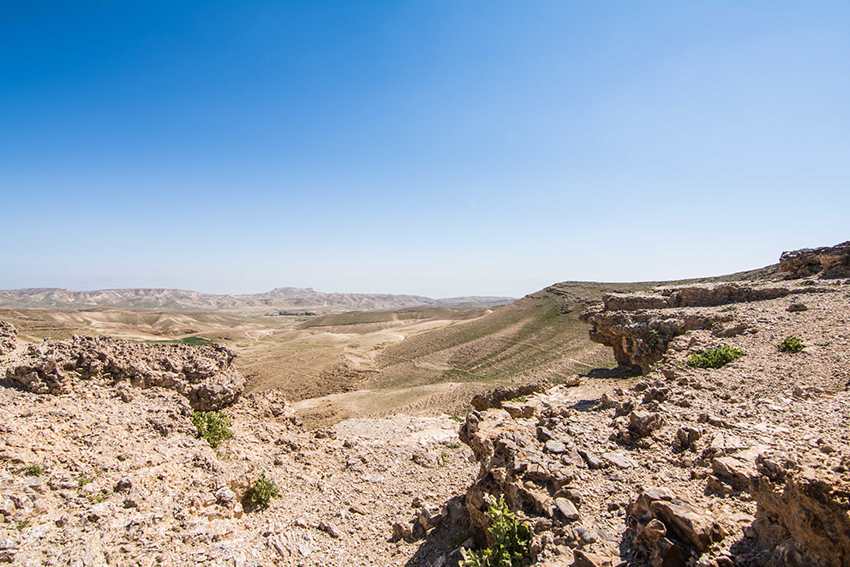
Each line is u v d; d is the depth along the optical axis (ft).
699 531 27.76
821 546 22.91
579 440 47.60
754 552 26.50
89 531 42.14
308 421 190.90
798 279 128.77
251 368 331.36
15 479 46.11
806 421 43.65
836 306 89.51
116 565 38.99
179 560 41.70
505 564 34.12
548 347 310.24
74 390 70.23
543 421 56.44
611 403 61.87
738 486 34.19
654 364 91.71
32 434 55.01
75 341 79.92
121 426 63.98
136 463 55.26
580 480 40.09
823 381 58.03
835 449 33.53
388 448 88.63
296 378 307.37
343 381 306.96
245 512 58.59
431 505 57.57
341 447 89.92
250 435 82.48
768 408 49.34
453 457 81.87
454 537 46.62
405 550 48.44
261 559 45.34
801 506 24.25
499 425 59.62
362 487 69.15
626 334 111.14
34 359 70.38
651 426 47.60
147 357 85.15
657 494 32.27
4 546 37.52
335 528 54.13
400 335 543.39
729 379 63.77
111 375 76.69
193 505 51.55
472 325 452.76
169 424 69.00
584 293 445.37
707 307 113.80
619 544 31.58
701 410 52.06
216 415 79.56
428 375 311.06
